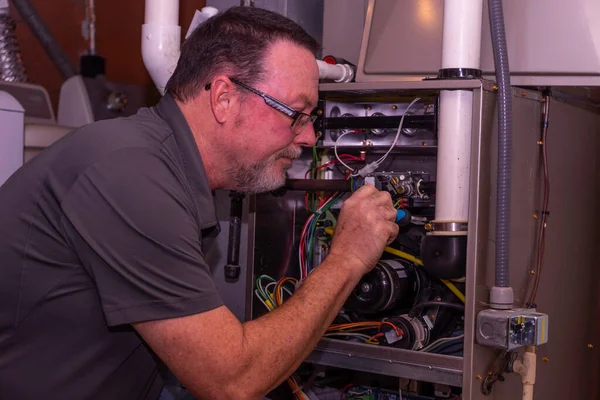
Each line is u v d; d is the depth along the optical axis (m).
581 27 1.37
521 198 1.37
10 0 2.13
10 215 1.01
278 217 1.62
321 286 1.10
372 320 1.49
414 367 1.32
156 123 1.07
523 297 1.39
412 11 1.53
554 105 1.49
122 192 0.93
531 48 1.40
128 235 0.92
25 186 1.01
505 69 1.26
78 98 2.07
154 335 0.92
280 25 1.11
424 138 1.43
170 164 1.01
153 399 1.15
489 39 1.44
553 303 1.51
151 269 0.92
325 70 1.43
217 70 1.07
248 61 1.07
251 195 1.53
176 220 0.95
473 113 1.25
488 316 1.23
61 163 0.99
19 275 0.99
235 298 1.79
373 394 1.59
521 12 1.42
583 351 1.68
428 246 1.31
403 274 1.43
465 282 1.28
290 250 1.66
